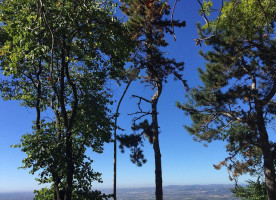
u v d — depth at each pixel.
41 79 17.12
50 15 9.55
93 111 14.91
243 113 17.66
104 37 12.20
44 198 14.88
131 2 16.83
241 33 15.92
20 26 9.90
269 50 17.00
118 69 14.85
